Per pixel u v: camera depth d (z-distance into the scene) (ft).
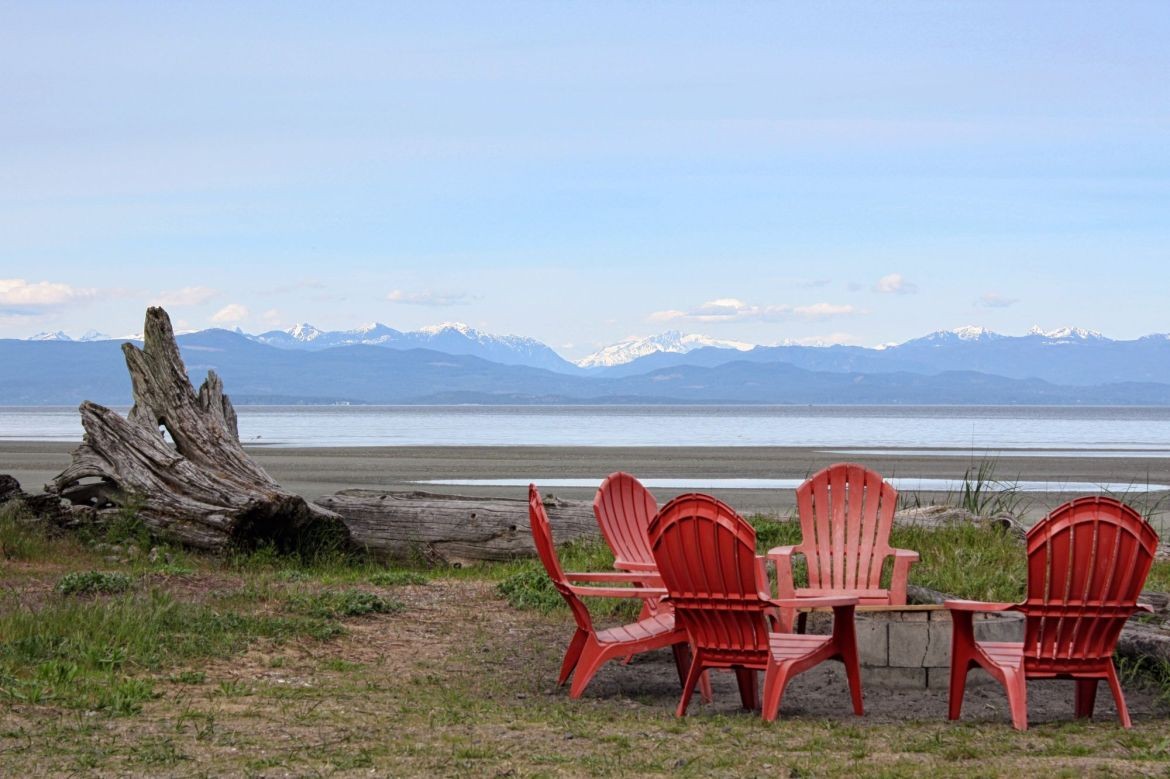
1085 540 20.40
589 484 103.14
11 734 17.87
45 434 282.15
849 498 27.91
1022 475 119.03
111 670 23.31
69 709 20.02
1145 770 16.85
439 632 30.37
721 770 17.07
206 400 48.75
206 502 43.70
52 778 15.70
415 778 16.29
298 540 45.39
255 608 31.48
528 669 26.61
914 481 106.93
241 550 43.62
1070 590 20.52
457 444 207.51
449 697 22.91
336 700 21.95
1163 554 41.55
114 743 17.67
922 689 24.89
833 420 512.63
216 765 16.62
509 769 16.89
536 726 20.35
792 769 16.99
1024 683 20.93
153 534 43.73
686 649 25.59
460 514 46.55
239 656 25.84
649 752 18.35
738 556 21.24
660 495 88.17
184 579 37.09
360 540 47.01
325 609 31.27
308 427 361.51
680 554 21.81
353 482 104.78
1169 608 27.07
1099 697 23.91
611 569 38.81
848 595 25.99
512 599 34.63
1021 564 34.94
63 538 44.09
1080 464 142.31
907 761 17.71
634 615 32.55
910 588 29.81
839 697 24.30
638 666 27.94
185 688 22.44
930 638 24.93
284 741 18.25
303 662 25.88
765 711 21.29
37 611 28.40
